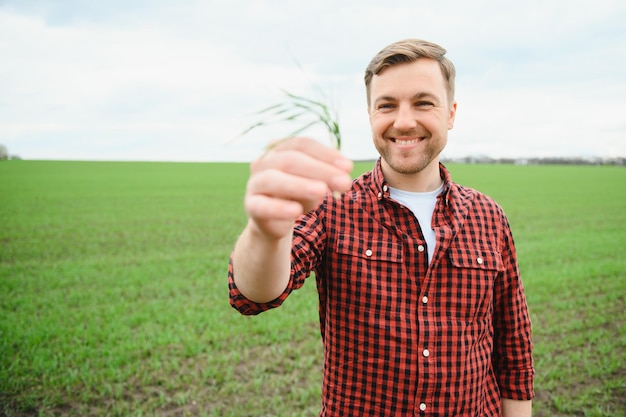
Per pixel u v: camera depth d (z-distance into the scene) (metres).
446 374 1.61
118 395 4.39
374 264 1.63
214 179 42.72
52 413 4.11
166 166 69.38
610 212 21.20
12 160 85.81
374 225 1.67
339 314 1.66
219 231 15.61
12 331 5.86
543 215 20.00
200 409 4.23
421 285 1.64
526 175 50.22
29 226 16.14
